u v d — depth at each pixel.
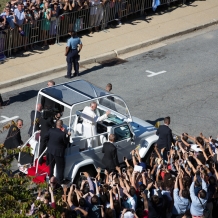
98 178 39.22
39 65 61.53
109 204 35.91
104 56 64.25
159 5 75.50
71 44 58.62
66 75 60.25
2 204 28.50
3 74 59.25
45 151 41.34
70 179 41.62
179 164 40.44
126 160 41.00
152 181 38.12
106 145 42.06
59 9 65.12
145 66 63.16
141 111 54.59
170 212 37.38
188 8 76.56
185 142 44.03
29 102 55.09
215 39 70.12
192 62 64.38
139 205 36.91
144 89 58.47
